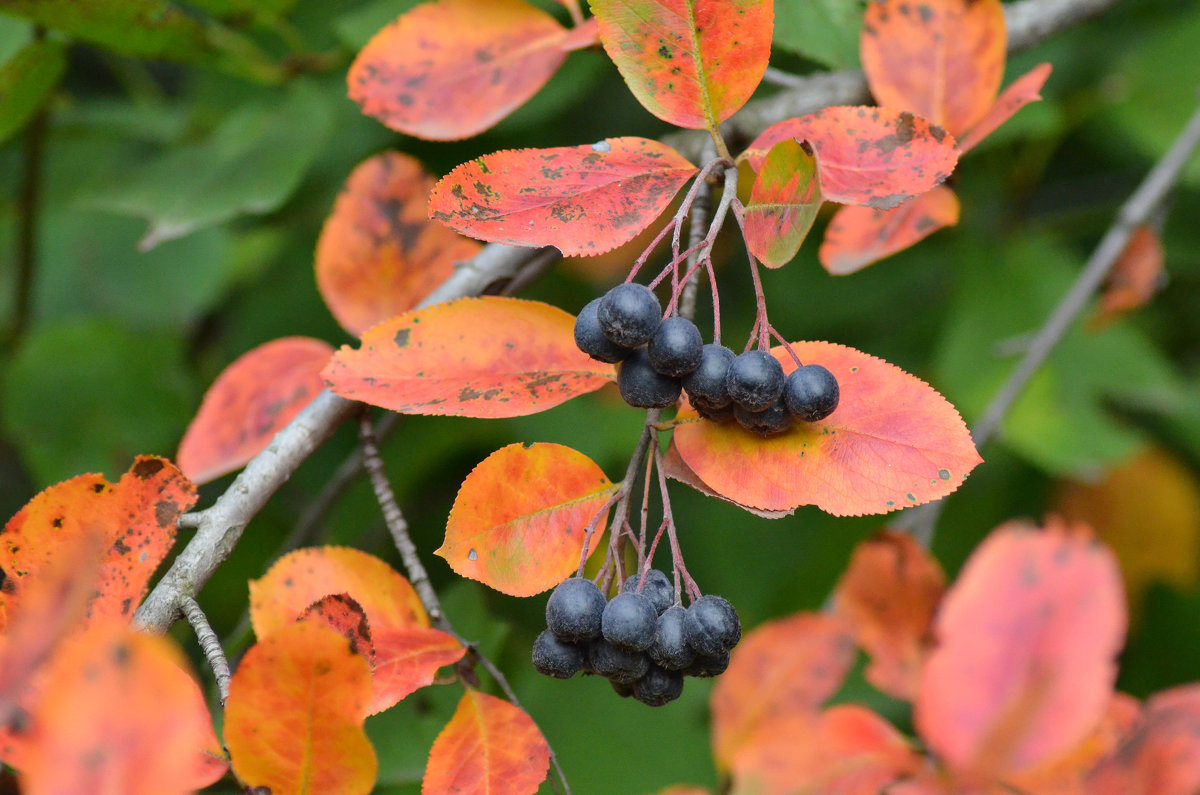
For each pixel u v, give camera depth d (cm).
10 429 81
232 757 57
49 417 82
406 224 67
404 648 61
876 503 58
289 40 72
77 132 86
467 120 65
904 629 63
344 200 67
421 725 65
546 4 72
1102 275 74
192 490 61
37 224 82
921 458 59
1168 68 86
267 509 86
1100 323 79
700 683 73
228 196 71
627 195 60
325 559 62
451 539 60
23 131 79
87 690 55
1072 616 56
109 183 75
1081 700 56
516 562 60
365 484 85
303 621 57
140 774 54
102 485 60
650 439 60
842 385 59
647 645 58
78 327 83
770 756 61
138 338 84
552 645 59
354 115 82
